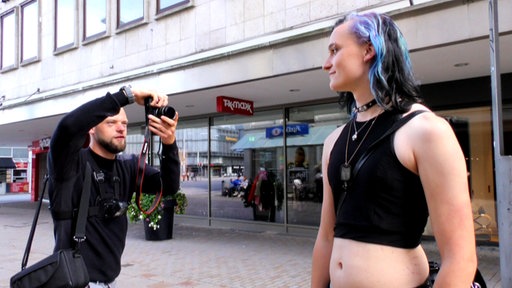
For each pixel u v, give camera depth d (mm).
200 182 12023
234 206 11203
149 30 10516
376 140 1439
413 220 1391
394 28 1544
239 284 5805
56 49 13406
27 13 14750
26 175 42531
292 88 8359
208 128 11922
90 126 1991
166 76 9125
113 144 2414
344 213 1495
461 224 1273
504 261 3805
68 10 13078
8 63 15469
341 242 1501
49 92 12945
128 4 11195
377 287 1365
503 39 5293
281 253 7848
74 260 2127
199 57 8750
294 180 9984
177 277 6223
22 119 13383
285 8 7934
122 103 2078
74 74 12680
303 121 9922
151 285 5812
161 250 8305
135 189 2668
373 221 1394
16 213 16594
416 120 1387
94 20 12180
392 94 1461
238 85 8086
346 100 1857
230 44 8820
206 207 11805
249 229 10773
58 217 2180
